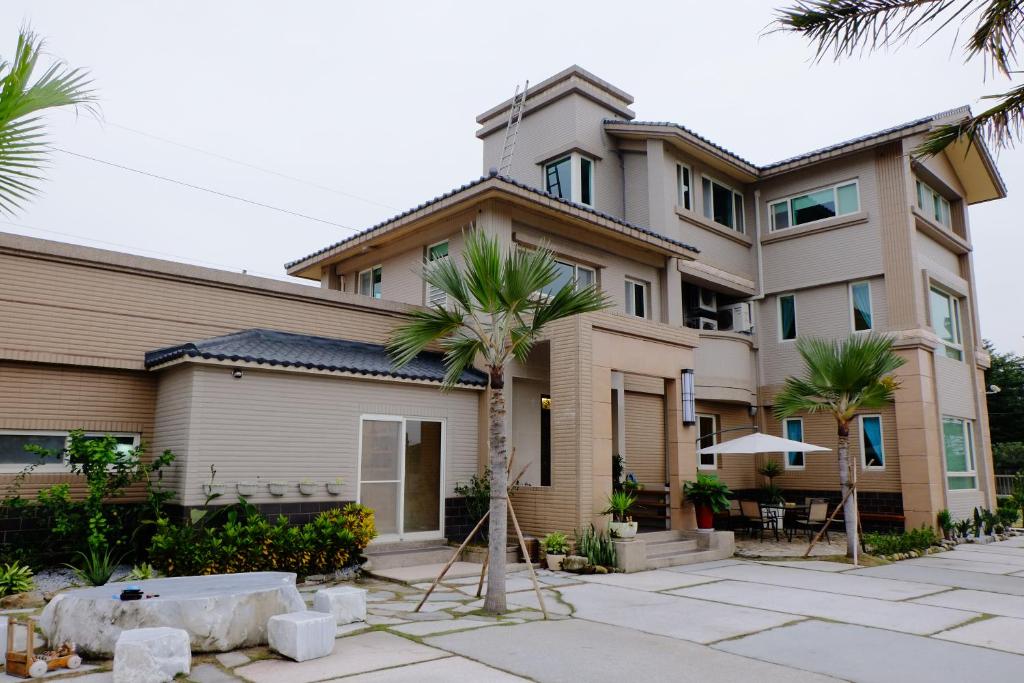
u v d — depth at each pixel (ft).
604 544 38.34
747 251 66.39
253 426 34.30
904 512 54.03
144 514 32.78
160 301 36.88
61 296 33.65
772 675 19.27
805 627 25.30
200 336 38.17
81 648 20.02
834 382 43.73
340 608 24.39
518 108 65.67
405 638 22.61
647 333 44.73
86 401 34.19
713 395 59.26
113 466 33.22
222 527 31.63
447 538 41.37
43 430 32.78
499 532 27.07
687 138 58.65
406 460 40.32
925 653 21.86
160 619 20.12
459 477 42.57
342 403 37.76
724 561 43.06
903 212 57.47
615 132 61.36
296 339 40.47
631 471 53.01
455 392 42.98
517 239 46.91
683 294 64.23
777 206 66.08
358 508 35.73
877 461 57.47
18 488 31.37
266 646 21.35
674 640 23.04
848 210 61.11
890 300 57.26
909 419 54.60
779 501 58.23
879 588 33.86
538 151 63.36
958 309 67.51
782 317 64.90
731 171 64.49
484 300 27.35
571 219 48.01
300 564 32.09
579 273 52.01
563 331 41.14
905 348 55.47
